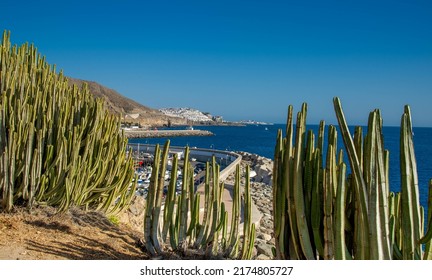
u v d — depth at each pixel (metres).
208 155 36.62
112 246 5.95
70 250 5.46
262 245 8.97
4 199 6.56
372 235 3.70
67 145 7.20
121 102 159.50
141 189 17.28
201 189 14.96
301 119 4.26
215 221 5.64
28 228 6.12
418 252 3.85
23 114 6.90
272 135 145.25
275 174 4.53
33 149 7.03
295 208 4.22
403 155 3.86
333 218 4.01
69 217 6.79
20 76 7.60
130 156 8.36
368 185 3.76
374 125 3.77
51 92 7.57
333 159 4.00
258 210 13.51
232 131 184.88
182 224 5.62
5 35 8.70
